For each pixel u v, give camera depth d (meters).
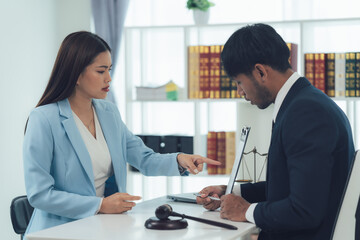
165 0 4.07
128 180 3.61
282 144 1.42
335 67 3.19
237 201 1.54
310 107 1.36
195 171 1.90
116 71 4.08
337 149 1.38
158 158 2.03
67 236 1.32
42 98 1.89
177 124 4.05
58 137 1.80
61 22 4.13
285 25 3.40
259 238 1.55
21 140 3.76
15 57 3.68
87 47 1.84
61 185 1.80
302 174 1.32
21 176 3.77
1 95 3.54
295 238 1.43
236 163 1.68
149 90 3.51
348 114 3.31
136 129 4.12
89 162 1.83
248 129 1.62
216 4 3.96
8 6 3.61
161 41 4.02
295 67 3.19
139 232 1.36
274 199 1.44
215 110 3.98
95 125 1.96
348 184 1.31
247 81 1.51
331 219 1.38
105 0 3.99
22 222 2.17
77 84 1.88
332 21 3.24
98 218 1.58
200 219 1.44
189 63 3.40
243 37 1.49
